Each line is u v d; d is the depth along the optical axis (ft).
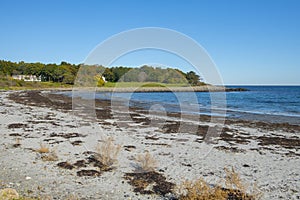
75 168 28.81
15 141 40.01
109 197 22.03
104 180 25.73
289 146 44.21
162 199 22.00
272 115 91.09
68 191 22.76
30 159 31.09
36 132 47.62
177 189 23.98
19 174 26.08
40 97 145.18
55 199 20.94
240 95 229.86
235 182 23.39
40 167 28.50
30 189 22.62
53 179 25.34
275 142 47.14
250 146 43.37
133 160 32.63
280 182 27.04
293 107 125.18
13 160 30.42
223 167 31.40
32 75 331.36
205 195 20.48
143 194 22.88
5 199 18.38
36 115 71.41
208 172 29.32
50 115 72.18
